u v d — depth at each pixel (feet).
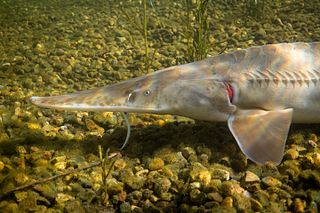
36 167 1.48
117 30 3.64
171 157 1.50
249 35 3.33
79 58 2.94
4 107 2.09
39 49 3.19
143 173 1.45
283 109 1.62
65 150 1.63
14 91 2.38
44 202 1.29
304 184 1.32
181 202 1.29
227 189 1.27
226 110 1.60
